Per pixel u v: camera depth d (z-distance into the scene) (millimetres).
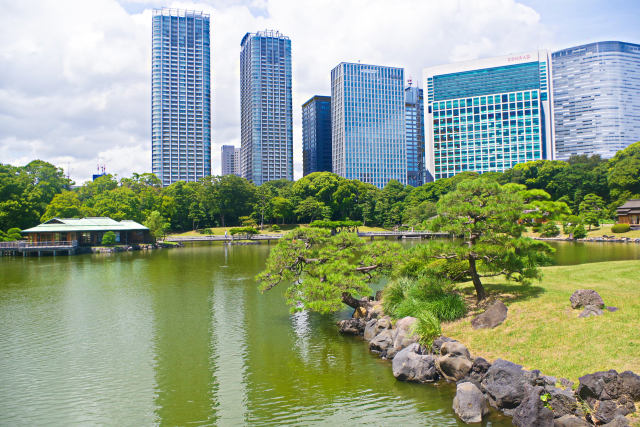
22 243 85500
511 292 26250
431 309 24875
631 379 14359
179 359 23406
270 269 29375
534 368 17594
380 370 21109
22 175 110312
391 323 25656
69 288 45531
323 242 31156
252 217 160000
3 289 45156
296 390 19047
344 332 27703
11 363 23141
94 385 20141
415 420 15969
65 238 95312
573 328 19625
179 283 48281
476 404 15930
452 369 19141
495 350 19906
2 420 16938
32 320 32062
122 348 25438
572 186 129000
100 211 118312
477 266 26703
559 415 14609
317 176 174125
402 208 157250
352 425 15727
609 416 13781
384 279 46656
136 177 151875
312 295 27078
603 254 61219
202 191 151500
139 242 109312
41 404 18250
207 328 29422
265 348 24969
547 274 31547
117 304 37281
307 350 24422
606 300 21562
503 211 24203
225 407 17625
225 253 89562
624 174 111625
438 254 25766
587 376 15047
